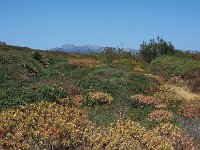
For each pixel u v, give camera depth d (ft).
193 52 162.09
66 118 42.37
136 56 158.51
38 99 61.62
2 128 37.35
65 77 93.30
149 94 81.00
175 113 63.82
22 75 85.20
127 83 85.40
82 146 36.19
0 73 81.30
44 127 37.09
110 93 75.15
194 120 58.85
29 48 161.27
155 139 40.81
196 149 44.47
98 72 100.37
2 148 34.09
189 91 99.96
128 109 62.75
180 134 46.34
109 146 36.52
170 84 108.27
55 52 166.20
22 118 41.11
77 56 164.86
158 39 161.58
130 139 39.65
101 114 56.03
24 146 33.83
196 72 116.78
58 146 35.04
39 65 105.60
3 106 56.24
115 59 152.66
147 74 111.14
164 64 131.75
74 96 66.49
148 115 58.65
